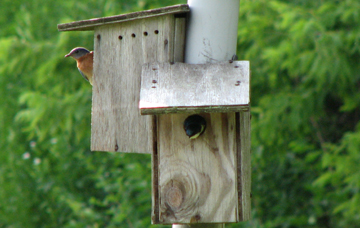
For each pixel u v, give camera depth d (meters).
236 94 6.16
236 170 6.55
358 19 12.58
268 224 13.20
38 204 16.81
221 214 6.52
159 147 6.62
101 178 13.95
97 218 13.98
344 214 12.12
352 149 12.27
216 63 6.71
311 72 12.18
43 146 16.73
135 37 7.18
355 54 12.68
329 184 14.05
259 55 13.50
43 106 14.39
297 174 14.12
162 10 6.95
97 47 7.31
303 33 12.18
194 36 7.00
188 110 6.05
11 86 17.98
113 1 14.67
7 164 17.30
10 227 16.34
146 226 13.05
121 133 7.24
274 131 13.09
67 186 16.02
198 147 6.58
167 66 6.73
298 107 13.11
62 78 14.83
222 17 6.95
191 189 6.56
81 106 14.37
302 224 13.52
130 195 13.71
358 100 13.27
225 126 6.56
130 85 7.22
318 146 14.60
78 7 15.68
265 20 13.20
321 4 13.84
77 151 15.90
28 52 15.02
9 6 19.30
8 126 17.62
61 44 14.38
